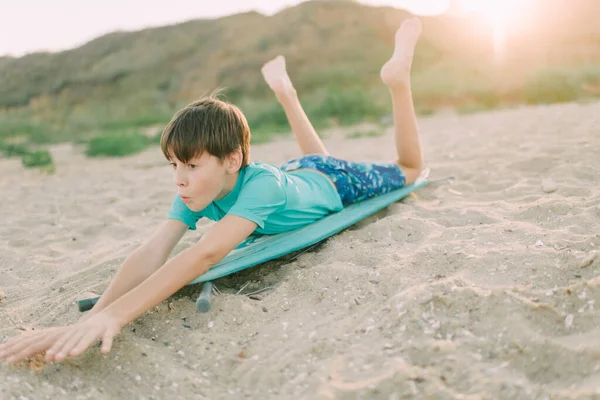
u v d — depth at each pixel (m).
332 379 1.78
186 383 1.88
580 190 3.27
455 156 4.75
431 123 9.12
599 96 10.61
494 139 5.47
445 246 2.54
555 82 11.22
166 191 4.80
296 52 22.17
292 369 1.88
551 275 2.18
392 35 22.89
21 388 1.83
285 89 3.52
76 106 22.38
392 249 2.65
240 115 2.44
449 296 2.07
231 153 2.34
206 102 2.38
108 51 25.52
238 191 2.47
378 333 1.97
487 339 1.87
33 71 25.17
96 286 2.68
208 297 2.28
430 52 19.97
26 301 2.69
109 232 3.81
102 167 7.15
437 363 1.79
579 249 2.38
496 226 2.77
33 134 12.74
